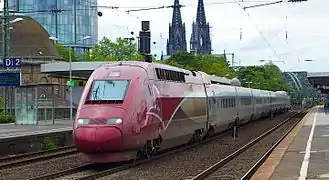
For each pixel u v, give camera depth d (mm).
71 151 30328
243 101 53094
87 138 20719
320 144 31422
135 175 19891
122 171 21016
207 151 29812
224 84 45750
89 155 21391
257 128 54500
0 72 50125
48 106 60094
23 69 87250
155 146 24688
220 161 23703
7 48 52719
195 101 31328
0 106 68125
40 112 57250
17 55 99375
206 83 35656
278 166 21125
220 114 39656
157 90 24453
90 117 21156
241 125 56875
